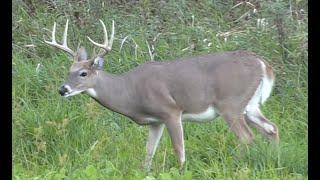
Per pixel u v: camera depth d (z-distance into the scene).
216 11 19.11
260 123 15.45
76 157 14.91
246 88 15.32
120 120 16.34
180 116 15.29
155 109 15.22
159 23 18.55
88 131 15.66
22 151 15.16
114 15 18.80
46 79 17.22
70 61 17.77
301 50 17.48
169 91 15.27
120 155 14.74
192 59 15.47
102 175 13.63
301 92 16.70
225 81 15.27
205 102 15.33
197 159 14.84
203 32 18.22
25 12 19.02
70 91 15.23
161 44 18.00
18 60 17.66
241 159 14.25
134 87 15.37
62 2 19.11
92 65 15.34
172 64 15.45
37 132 15.16
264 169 13.83
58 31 18.64
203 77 15.30
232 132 15.37
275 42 17.77
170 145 15.63
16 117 15.84
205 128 15.84
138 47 17.92
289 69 17.25
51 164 14.82
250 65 15.37
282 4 18.02
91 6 19.02
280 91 16.91
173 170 13.63
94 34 18.58
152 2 19.09
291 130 15.73
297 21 18.20
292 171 14.05
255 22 18.59
